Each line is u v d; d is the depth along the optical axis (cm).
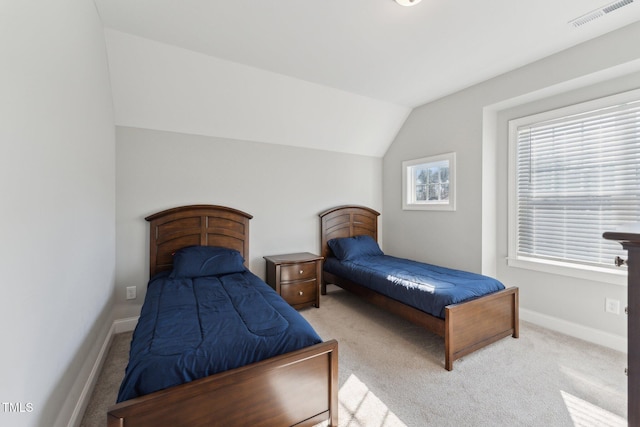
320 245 387
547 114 270
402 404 168
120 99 257
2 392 85
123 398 112
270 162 350
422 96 341
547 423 153
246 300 200
